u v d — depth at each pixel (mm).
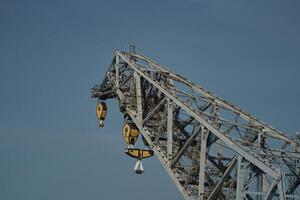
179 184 73750
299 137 70750
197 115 71250
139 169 84812
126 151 84688
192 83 85688
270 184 58969
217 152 72062
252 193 59656
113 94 101375
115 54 97688
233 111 78000
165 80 85938
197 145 73375
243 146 63562
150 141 82062
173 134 80000
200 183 68250
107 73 101125
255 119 75812
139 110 85750
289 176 62719
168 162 76312
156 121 84500
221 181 65562
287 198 60156
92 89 106625
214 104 77750
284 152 65312
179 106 76438
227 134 67125
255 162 59688
